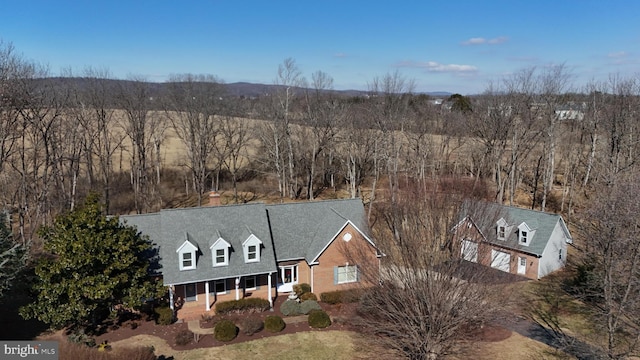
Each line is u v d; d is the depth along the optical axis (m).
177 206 58.94
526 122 55.69
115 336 26.98
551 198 59.09
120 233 26.80
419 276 22.28
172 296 29.11
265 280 32.97
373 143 56.31
